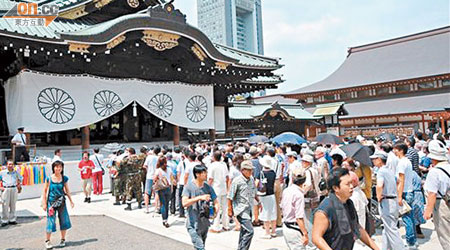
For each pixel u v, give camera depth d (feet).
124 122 72.95
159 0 67.87
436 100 128.98
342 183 12.17
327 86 170.19
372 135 114.32
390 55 176.55
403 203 21.98
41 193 46.11
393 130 111.04
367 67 176.45
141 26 56.95
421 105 129.08
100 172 48.14
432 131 102.89
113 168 42.65
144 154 39.65
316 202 22.25
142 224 31.14
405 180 23.38
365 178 25.08
